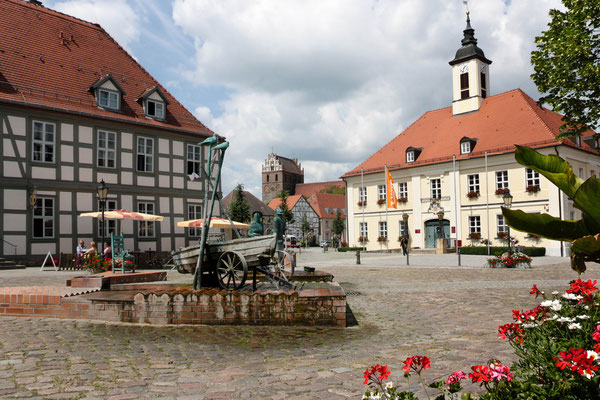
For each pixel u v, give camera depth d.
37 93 24.16
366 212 47.31
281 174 137.25
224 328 7.39
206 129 31.69
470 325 7.72
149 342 6.39
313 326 7.61
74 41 28.72
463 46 45.06
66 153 24.83
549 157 3.78
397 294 11.98
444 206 40.97
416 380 4.67
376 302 10.59
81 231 25.11
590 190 3.39
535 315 3.32
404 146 46.25
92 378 4.72
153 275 15.04
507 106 41.19
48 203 24.12
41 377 4.73
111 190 26.45
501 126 39.69
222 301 7.70
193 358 5.55
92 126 25.89
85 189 25.41
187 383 4.58
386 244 45.25
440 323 7.93
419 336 6.84
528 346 3.09
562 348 2.90
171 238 28.95
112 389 4.38
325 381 4.64
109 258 18.05
